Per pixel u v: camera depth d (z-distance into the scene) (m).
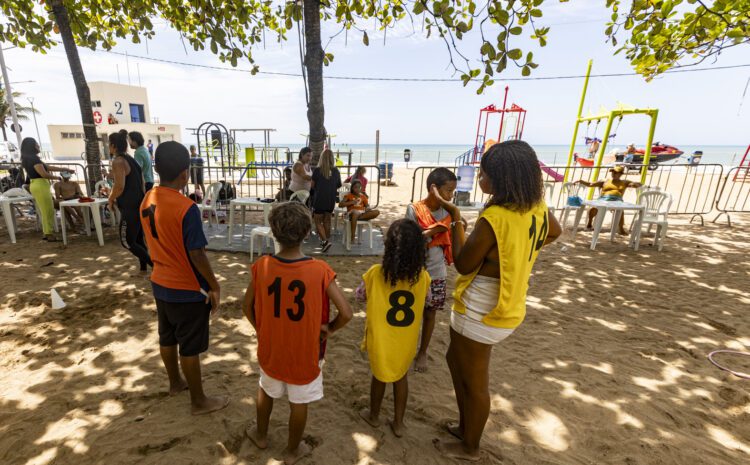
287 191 6.84
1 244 6.48
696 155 31.20
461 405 2.30
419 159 59.81
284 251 1.92
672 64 6.27
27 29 5.60
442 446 2.27
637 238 7.06
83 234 7.17
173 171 2.14
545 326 4.07
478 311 1.88
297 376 1.96
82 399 2.64
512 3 3.29
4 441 2.24
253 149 18.69
